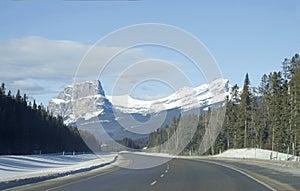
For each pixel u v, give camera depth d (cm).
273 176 3108
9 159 5394
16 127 8606
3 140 8156
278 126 8231
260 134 9231
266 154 7762
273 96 8606
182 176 3117
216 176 3103
